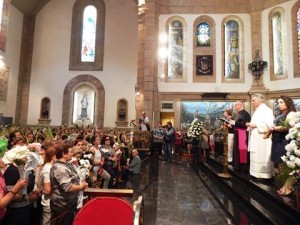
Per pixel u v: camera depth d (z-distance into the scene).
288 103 4.33
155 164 10.62
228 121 6.36
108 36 21.91
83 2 22.31
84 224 2.20
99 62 21.70
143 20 17.27
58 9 22.33
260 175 5.15
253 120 5.23
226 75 17.05
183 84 17.17
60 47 22.09
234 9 17.38
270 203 4.09
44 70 21.94
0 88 19.30
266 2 16.56
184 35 17.64
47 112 21.39
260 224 3.65
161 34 17.59
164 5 17.86
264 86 16.11
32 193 3.15
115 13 22.06
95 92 21.44
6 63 19.86
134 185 6.85
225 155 6.48
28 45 22.14
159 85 17.25
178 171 8.98
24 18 21.89
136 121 16.45
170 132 11.58
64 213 3.01
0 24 19.14
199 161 10.66
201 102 16.95
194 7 17.72
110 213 2.22
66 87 21.61
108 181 6.07
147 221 4.20
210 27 17.56
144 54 16.67
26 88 21.67
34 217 3.84
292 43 15.38
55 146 3.32
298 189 3.36
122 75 21.39
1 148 2.44
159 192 6.11
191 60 17.39
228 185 5.68
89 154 5.49
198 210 4.76
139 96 16.61
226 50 17.25
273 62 16.06
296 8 15.41
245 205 4.52
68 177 3.06
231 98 16.62
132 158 8.96
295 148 3.06
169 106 17.08
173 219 4.29
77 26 22.22
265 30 16.48
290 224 3.26
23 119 21.36
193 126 10.63
